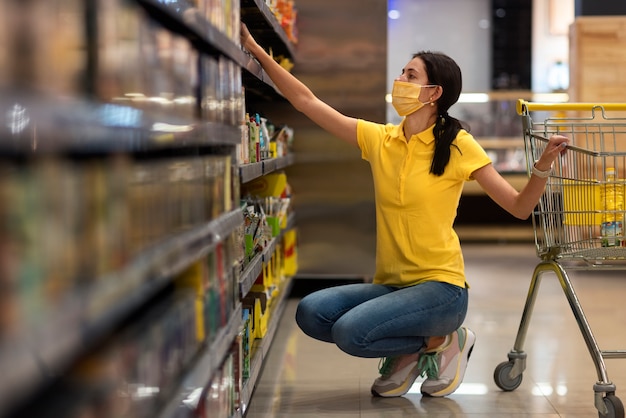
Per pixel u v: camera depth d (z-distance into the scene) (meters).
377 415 3.17
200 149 2.39
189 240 1.74
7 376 0.82
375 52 5.89
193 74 2.01
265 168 3.61
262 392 3.50
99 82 1.25
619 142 7.12
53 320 0.96
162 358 1.62
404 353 3.26
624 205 3.22
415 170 3.25
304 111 3.50
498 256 8.16
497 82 11.18
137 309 1.77
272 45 5.15
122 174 1.32
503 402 3.35
